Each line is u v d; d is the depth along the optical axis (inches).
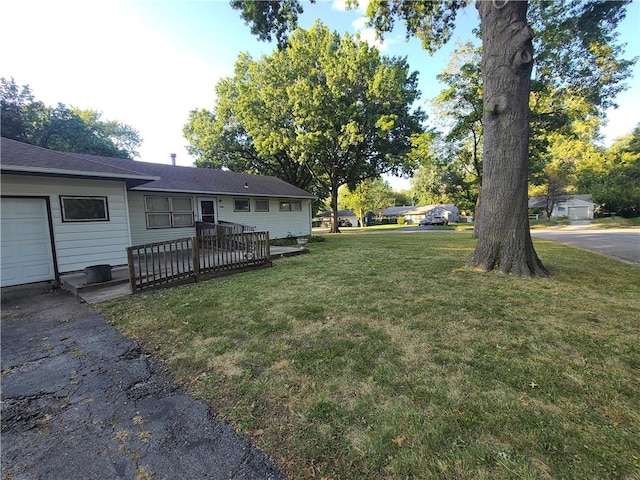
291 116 736.3
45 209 247.3
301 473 59.4
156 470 61.8
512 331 123.0
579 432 66.0
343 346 114.0
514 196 222.7
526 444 63.0
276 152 795.4
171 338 129.8
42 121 802.2
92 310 174.4
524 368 94.0
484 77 227.6
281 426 72.7
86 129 864.9
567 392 81.0
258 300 179.6
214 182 500.7
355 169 855.7
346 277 234.7
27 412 83.3
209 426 74.5
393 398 81.0
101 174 256.4
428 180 1200.2
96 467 63.2
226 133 870.4
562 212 1374.3
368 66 680.4
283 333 129.0
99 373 103.3
